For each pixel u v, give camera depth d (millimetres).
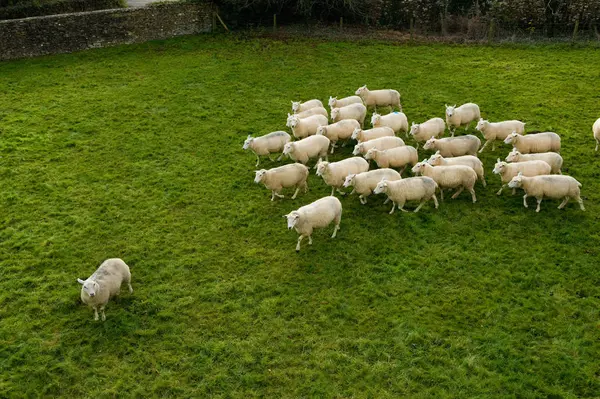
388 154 18766
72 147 22047
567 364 12391
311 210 15625
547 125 23000
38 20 30641
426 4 35250
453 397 11789
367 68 29750
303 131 21000
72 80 28375
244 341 13273
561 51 30781
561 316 13672
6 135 22828
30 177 19969
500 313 13852
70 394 12055
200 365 12688
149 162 21047
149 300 14508
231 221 17688
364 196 18172
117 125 23828
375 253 16125
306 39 33875
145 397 11984
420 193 16984
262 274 15430
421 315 13922
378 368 12461
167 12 33500
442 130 20984
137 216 17953
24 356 12883
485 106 25016
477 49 31781
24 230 17219
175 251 16344
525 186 17094
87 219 17750
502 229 16859
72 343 13250
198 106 25562
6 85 27594
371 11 36344
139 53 31812
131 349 13109
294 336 13438
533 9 33250
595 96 25375
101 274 13672
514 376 12164
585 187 18656
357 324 13711
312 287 14914
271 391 12055
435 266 15516
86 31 31891
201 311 14219
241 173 20281
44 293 14742
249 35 34406
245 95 26750
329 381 12242
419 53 31625
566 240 16250
